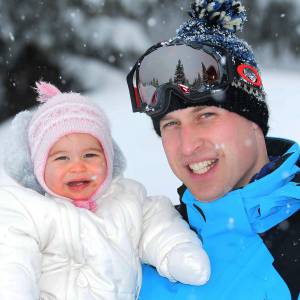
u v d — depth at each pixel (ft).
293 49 45.55
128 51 33.35
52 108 5.91
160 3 37.22
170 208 5.93
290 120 17.83
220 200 5.01
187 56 5.08
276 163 4.95
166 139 5.16
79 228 5.48
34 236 5.33
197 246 5.16
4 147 6.01
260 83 5.32
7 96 29.25
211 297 4.87
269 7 44.06
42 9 30.60
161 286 5.31
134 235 5.71
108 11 33.50
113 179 6.19
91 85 30.68
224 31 5.53
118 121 20.48
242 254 4.87
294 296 4.51
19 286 4.93
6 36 29.63
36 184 5.99
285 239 4.75
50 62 30.94
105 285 5.33
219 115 4.97
